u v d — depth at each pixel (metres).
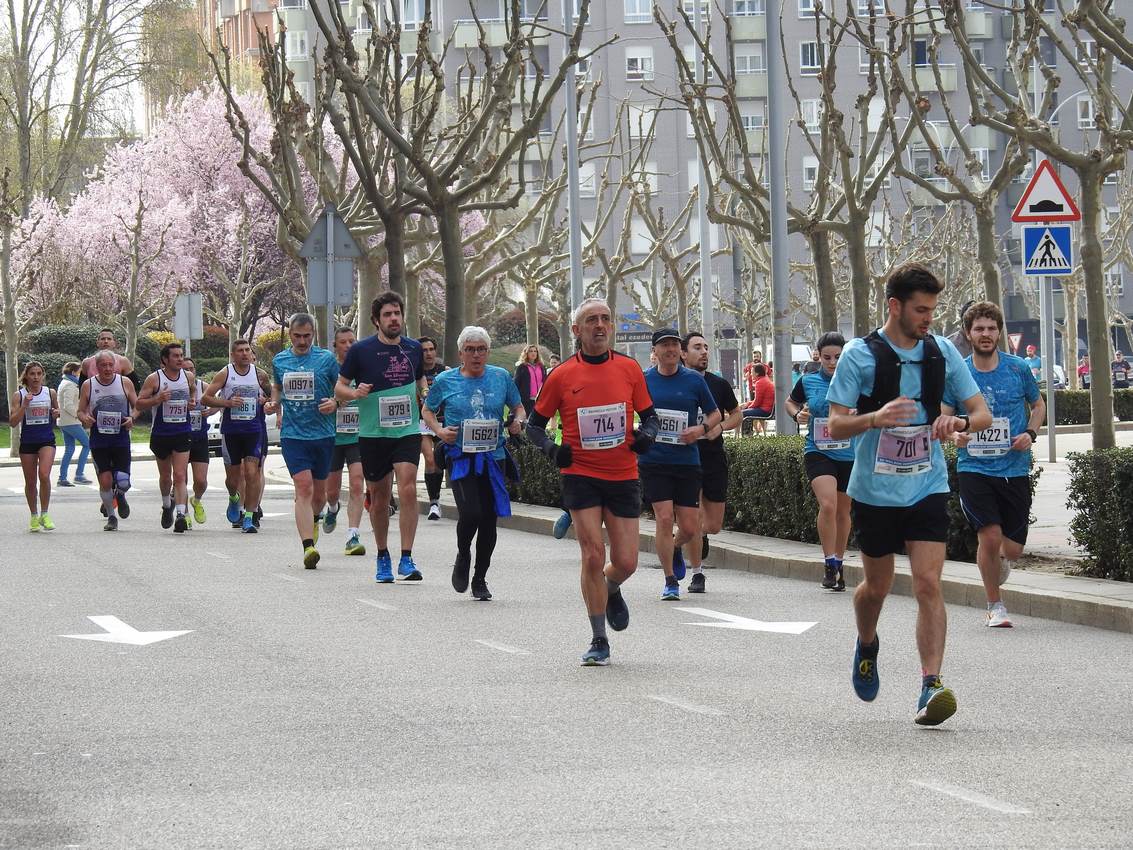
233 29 110.62
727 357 90.69
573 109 38.19
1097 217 20.72
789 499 19.44
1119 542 14.63
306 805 7.53
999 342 14.27
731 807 7.37
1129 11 86.12
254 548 21.33
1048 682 10.75
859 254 27.81
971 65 22.00
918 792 7.61
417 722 9.52
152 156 77.81
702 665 11.58
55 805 7.61
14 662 12.03
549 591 16.39
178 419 23.75
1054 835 6.82
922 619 9.20
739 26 88.12
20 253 72.19
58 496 32.84
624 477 11.88
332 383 19.08
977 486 13.48
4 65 73.31
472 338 15.56
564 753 8.60
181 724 9.57
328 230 27.03
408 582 17.27
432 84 29.56
